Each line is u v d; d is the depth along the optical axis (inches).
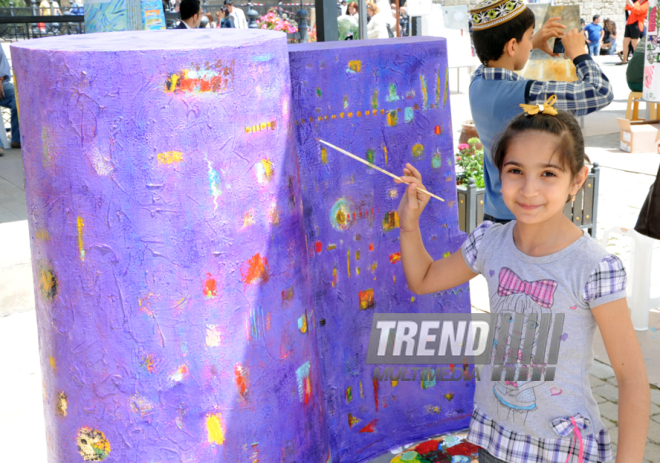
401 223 79.4
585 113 108.3
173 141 65.5
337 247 98.8
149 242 67.1
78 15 409.4
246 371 73.0
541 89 107.2
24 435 123.0
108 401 70.9
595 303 61.7
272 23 385.7
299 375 79.7
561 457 65.6
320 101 94.3
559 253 63.7
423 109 101.8
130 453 71.7
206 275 68.8
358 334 103.0
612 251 214.4
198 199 67.2
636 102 371.9
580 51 110.9
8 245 193.2
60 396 73.5
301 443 81.0
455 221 107.5
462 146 234.2
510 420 67.7
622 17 834.2
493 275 69.2
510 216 117.1
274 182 73.1
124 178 66.0
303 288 80.0
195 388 70.6
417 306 106.8
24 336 166.9
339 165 97.0
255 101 69.3
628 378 61.1
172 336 69.1
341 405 102.7
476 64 362.3
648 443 115.5
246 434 74.2
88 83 64.3
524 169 63.2
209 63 65.3
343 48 94.6
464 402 113.1
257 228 71.7
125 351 69.4
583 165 64.3
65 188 67.4
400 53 98.6
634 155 338.6
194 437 71.6
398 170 101.7
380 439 107.5
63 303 70.5
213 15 525.7
